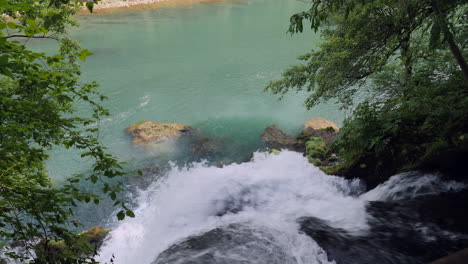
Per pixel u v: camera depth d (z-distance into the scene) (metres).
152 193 11.56
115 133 16.19
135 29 35.59
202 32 33.91
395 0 7.28
